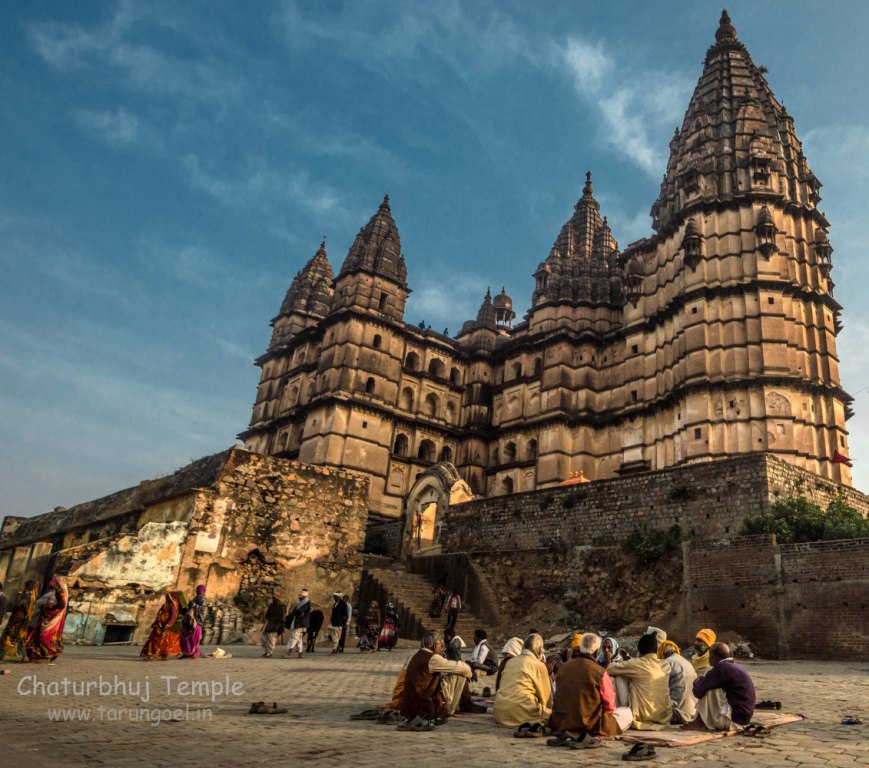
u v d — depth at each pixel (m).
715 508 25.61
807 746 7.36
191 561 23.83
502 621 28.39
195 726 8.16
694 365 45.59
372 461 55.97
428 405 63.53
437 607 27.47
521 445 59.31
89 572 21.61
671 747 7.35
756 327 44.62
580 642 8.59
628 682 9.11
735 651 20.77
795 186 49.97
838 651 19.83
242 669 15.23
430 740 7.64
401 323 61.25
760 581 22.03
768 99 54.66
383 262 61.97
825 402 44.03
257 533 25.66
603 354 58.19
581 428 55.75
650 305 54.09
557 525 30.22
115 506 30.59
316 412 57.06
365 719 9.01
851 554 20.33
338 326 59.72
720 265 47.47
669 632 23.78
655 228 55.47
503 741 7.63
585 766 6.35
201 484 26.11
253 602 24.83
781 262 46.72
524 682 8.80
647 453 50.44
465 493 40.75
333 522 27.66
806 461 41.03
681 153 54.03
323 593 26.64
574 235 66.69
